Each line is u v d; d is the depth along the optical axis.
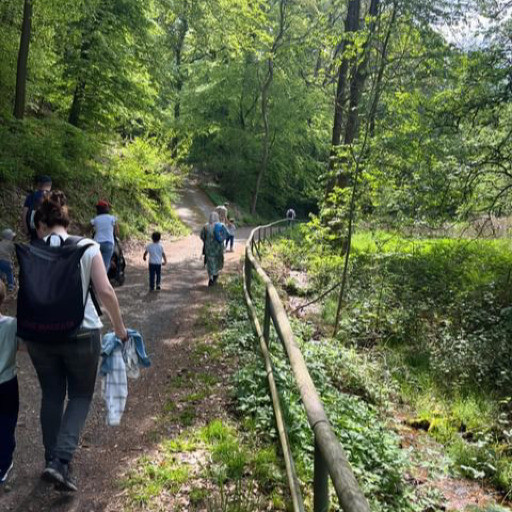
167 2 17.52
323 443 2.46
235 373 5.73
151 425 4.57
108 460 3.96
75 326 3.07
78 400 3.35
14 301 8.52
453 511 4.34
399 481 4.39
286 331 4.20
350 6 16.00
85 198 16.17
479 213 11.13
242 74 35.44
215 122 37.00
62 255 3.13
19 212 11.96
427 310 10.29
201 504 3.43
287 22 31.27
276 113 36.19
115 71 17.61
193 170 38.88
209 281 11.43
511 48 9.84
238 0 17.84
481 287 10.48
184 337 7.41
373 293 11.21
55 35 16.91
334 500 3.56
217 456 3.99
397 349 9.16
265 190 40.50
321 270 13.12
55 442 3.38
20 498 3.42
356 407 5.46
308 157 41.59
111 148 20.20
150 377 5.78
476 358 7.88
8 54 15.03
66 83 17.59
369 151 10.63
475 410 6.75
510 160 10.11
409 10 9.63
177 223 23.22
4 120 13.70
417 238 11.88
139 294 10.19
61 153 14.86
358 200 10.95
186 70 37.25
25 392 5.21
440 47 9.80
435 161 10.22
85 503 3.41
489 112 10.05
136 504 3.42
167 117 33.97
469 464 5.41
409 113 10.48
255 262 8.02
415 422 6.32
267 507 3.43
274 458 4.01
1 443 3.37
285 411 4.41
